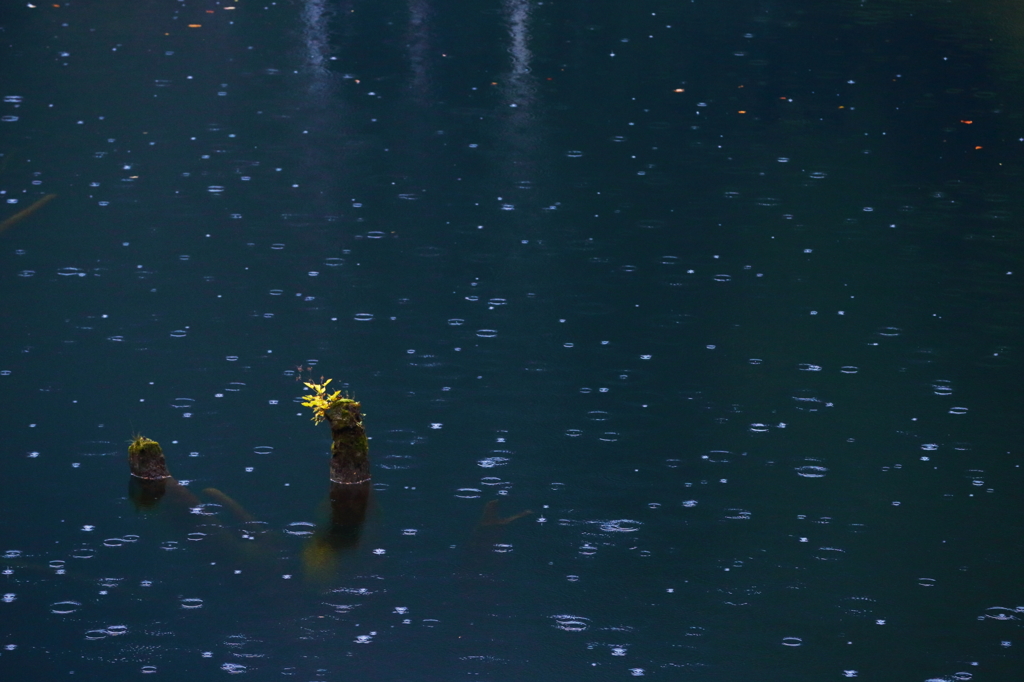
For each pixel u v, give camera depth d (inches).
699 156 931.3
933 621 404.5
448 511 466.3
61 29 1231.5
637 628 398.6
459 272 709.9
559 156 923.4
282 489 478.6
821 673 376.8
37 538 438.9
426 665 376.8
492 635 393.1
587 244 759.1
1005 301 686.5
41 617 394.9
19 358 580.4
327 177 862.5
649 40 1262.3
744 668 379.2
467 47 1223.5
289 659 378.0
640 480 492.7
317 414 486.0
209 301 655.1
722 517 466.9
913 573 431.8
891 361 607.5
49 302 645.3
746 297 685.3
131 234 745.6
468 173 881.5
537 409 550.0
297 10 1357.0
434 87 1089.4
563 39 1263.5
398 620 398.9
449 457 506.9
